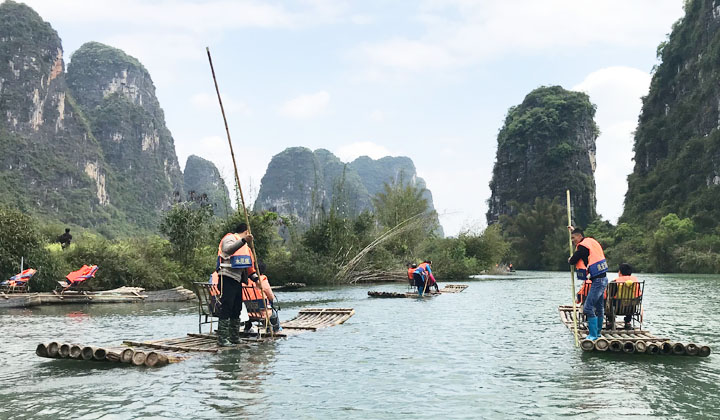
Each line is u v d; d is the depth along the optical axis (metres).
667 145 102.62
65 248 20.50
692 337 8.90
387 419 4.30
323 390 5.22
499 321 11.23
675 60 106.56
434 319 11.73
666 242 60.84
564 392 5.16
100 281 18.89
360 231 34.91
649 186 96.88
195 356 7.03
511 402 4.80
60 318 11.88
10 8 156.88
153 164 193.88
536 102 141.00
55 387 5.30
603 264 7.93
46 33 162.25
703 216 75.06
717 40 91.25
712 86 90.19
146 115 197.25
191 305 15.52
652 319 11.64
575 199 124.56
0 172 136.38
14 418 4.28
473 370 6.18
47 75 158.38
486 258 47.22
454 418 4.33
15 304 14.80
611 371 6.12
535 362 6.65
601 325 8.48
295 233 31.73
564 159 126.62
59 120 159.62
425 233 40.16
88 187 155.62
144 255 21.25
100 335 9.12
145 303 16.33
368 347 7.79
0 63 149.12
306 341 8.41
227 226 25.80
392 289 25.08
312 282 29.05
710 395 5.03
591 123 136.62
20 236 17.27
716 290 23.45
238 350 7.53
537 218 93.62
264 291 9.08
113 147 183.12
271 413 4.45
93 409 4.54
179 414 4.40
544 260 87.62
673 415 4.39
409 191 43.09
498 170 141.50
